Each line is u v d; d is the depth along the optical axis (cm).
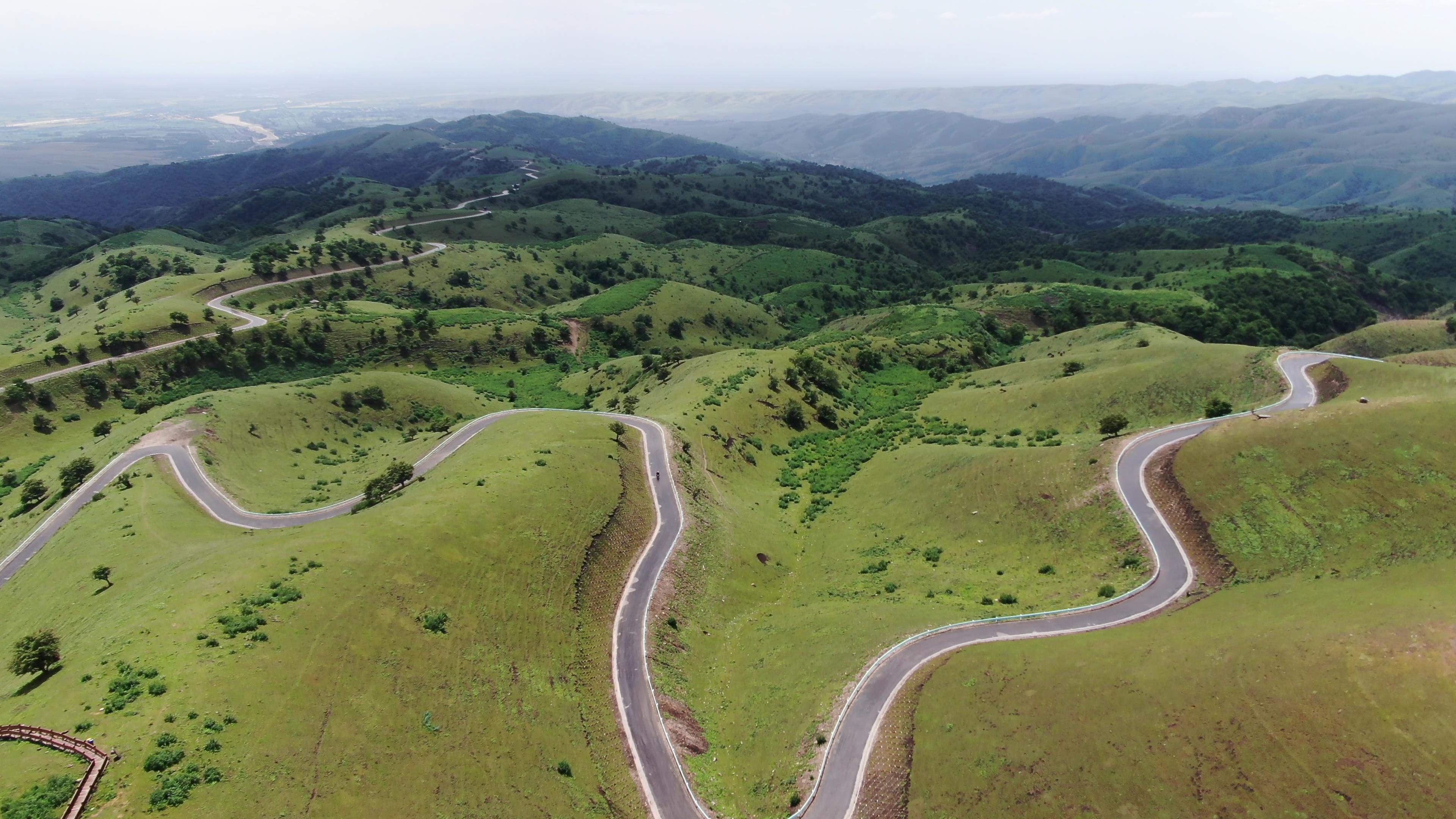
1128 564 6644
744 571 8106
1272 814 3888
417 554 6331
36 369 14900
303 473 11875
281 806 3888
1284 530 6438
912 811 4484
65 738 3922
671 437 10625
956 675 5366
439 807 4244
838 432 13125
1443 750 3869
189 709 4234
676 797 4928
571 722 5322
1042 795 4303
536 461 8656
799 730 5331
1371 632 4634
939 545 8112
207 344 16850
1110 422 9175
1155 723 4494
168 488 9956
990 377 15100
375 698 4812
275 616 5216
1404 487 6303
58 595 7269
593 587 6956
